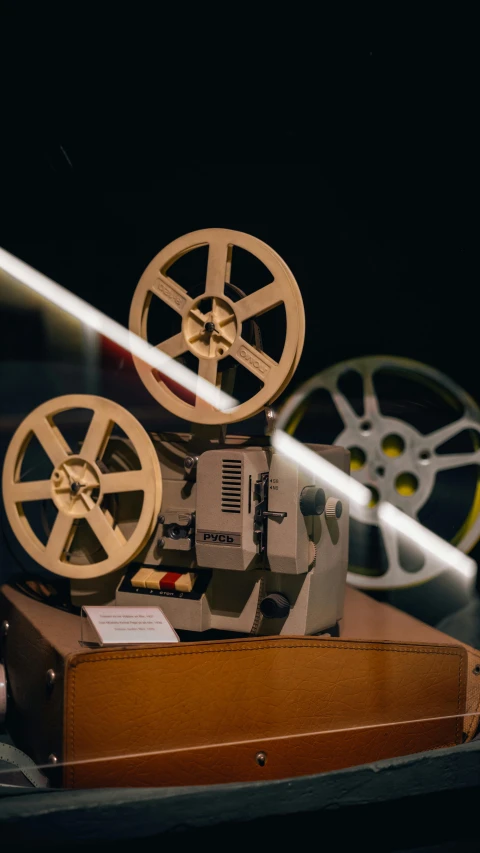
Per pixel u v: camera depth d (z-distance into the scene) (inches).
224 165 86.7
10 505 75.0
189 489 70.9
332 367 95.1
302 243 88.4
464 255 88.4
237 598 70.1
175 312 79.0
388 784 62.6
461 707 72.2
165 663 61.6
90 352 89.1
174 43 83.4
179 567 72.1
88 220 86.4
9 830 55.6
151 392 72.1
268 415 70.3
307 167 87.1
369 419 96.0
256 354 67.9
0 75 82.3
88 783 59.6
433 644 70.6
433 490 97.0
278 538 66.9
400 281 90.2
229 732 63.7
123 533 72.9
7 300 87.3
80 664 59.1
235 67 84.4
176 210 86.9
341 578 74.3
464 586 97.1
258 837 60.6
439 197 87.3
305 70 84.7
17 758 67.0
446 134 85.4
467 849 64.1
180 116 85.2
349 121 86.0
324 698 66.5
